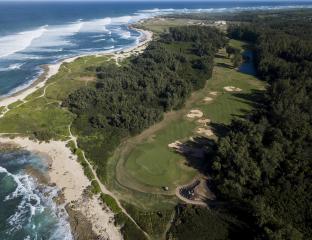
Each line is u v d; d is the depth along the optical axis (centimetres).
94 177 7788
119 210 6762
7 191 7300
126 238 6131
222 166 7644
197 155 8788
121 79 12988
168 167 8238
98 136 9412
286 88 11756
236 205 6706
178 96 11775
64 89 12812
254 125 9031
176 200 7094
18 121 10125
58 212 6738
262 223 5903
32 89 12838
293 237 5431
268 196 6594
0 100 11706
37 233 6228
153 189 7444
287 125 8781
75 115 10644
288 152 7788
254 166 7238
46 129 9756
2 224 6406
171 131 10012
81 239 6116
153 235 6197
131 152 8869
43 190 7356
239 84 14150
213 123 10606
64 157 8562
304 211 6200
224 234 6116
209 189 7388
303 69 13675
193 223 6316
